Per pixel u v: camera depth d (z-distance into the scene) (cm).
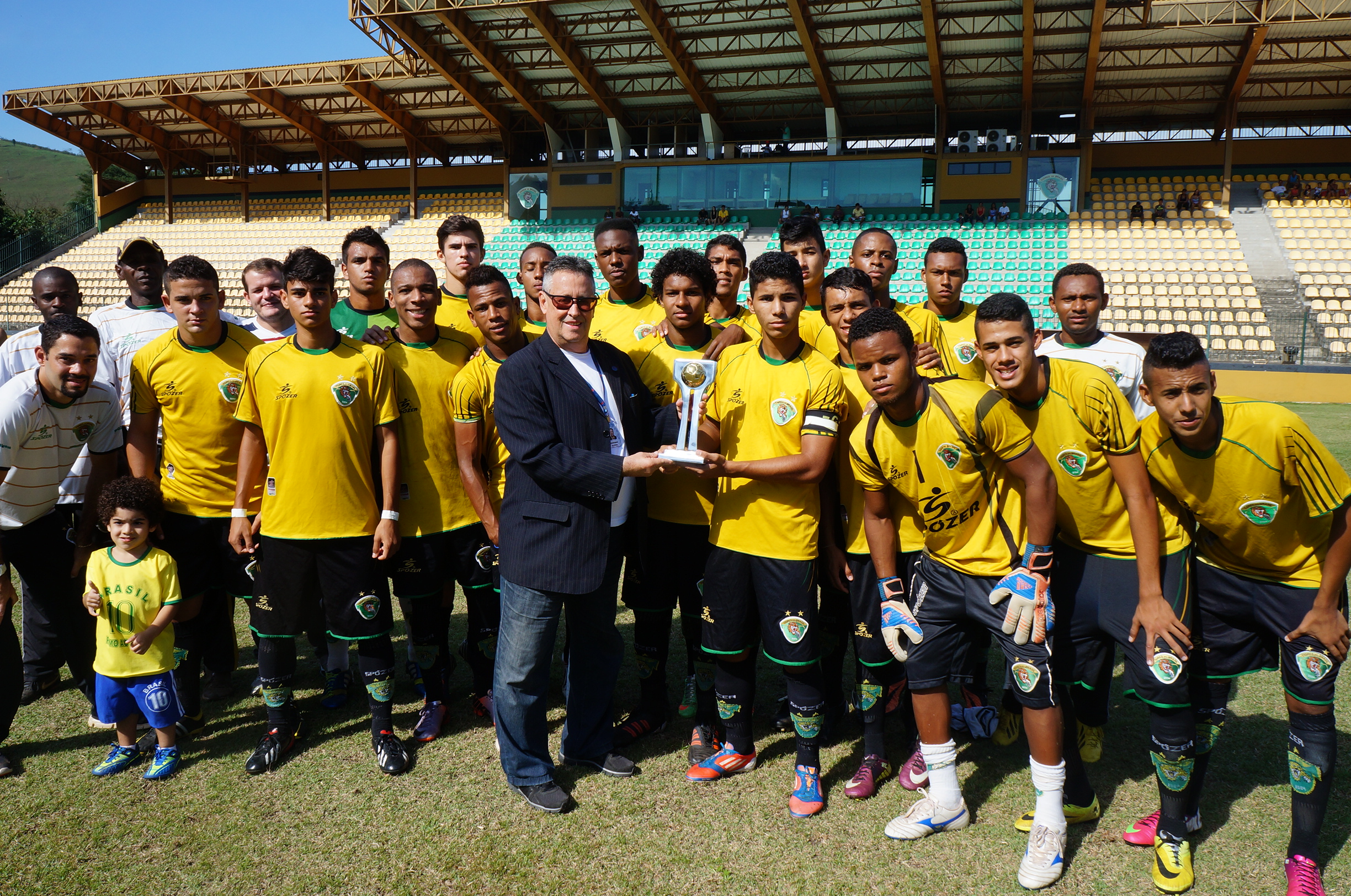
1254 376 1620
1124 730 350
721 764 316
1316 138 2442
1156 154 2553
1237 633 266
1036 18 1912
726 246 387
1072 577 272
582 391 298
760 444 299
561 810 290
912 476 264
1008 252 2272
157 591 313
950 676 280
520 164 2870
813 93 2388
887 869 258
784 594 291
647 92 2434
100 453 361
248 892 247
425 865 261
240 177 2941
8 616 327
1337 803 286
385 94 2520
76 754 334
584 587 292
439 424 354
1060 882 251
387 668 327
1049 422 259
